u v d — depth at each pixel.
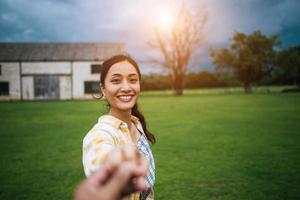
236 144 9.24
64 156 8.19
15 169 6.94
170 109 21.75
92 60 45.62
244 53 53.94
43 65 45.38
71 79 45.66
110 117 1.46
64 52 46.75
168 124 13.91
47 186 5.74
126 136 1.44
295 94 44.00
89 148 1.08
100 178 0.46
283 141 9.56
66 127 13.66
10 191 5.48
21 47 47.00
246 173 6.30
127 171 0.45
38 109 24.59
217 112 19.09
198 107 23.19
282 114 17.36
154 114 18.31
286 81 77.31
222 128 12.48
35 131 12.57
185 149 8.66
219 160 7.38
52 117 17.92
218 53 55.03
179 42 47.00
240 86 82.62
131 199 1.38
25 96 45.16
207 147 8.90
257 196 5.05
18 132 12.35
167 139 10.23
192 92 61.19
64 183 5.93
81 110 23.06
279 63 54.88
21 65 45.06
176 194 5.18
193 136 10.73
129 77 1.52
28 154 8.43
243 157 7.64
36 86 45.38
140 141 1.81
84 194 0.45
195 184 5.67
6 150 8.98
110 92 1.52
